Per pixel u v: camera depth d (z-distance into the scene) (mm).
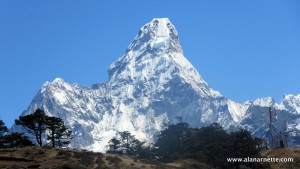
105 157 119000
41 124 142500
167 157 189625
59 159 110375
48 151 115625
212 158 160750
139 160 125000
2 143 142125
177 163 142750
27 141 144000
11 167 97750
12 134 143125
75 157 113688
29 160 105625
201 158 162125
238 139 166750
